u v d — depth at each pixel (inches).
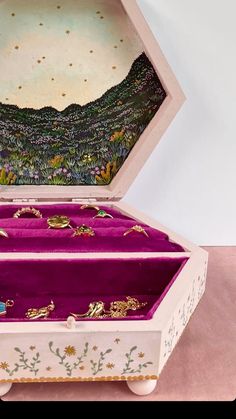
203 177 19.6
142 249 13.7
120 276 13.6
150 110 15.6
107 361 10.3
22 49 15.0
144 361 10.4
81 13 14.6
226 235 20.7
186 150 19.1
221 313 15.3
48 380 10.5
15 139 15.9
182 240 14.3
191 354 13.1
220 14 16.9
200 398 11.4
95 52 15.2
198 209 20.2
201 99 18.2
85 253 13.5
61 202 16.4
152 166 19.3
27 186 16.5
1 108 15.6
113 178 16.6
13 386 11.6
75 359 10.2
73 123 15.9
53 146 16.1
